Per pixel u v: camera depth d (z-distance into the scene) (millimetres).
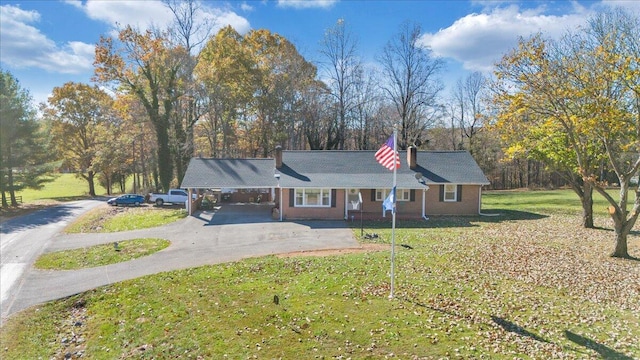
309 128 49312
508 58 16406
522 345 9266
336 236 22562
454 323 10508
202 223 27203
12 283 15523
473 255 17250
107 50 38094
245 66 45312
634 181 43938
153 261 17891
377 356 9086
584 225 24672
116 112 53219
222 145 48688
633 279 13578
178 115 43219
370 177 30453
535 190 55344
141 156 55031
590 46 18109
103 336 11141
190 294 13508
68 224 28750
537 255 17203
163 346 10188
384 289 13133
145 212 32812
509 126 20109
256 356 9367
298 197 29000
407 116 47156
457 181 30375
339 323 10781
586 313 10906
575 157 22172
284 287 13844
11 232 25828
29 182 38312
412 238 21547
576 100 15711
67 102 52469
